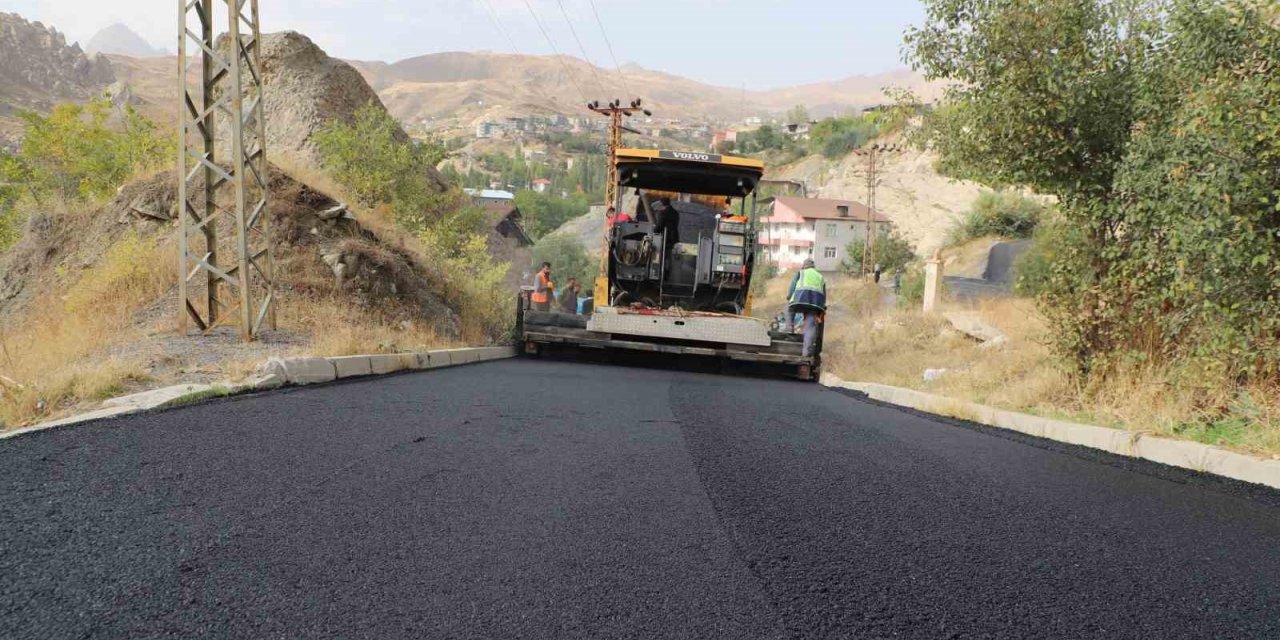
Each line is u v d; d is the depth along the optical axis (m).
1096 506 4.89
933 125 10.49
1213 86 7.09
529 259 39.81
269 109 23.98
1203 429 7.03
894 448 6.53
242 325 10.36
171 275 12.28
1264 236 6.81
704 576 3.32
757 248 14.98
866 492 4.90
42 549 3.30
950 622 2.99
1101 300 9.02
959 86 10.02
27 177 20.86
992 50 9.27
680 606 3.00
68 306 11.57
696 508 4.32
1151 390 7.99
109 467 4.60
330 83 24.88
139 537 3.49
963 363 13.59
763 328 13.95
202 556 3.30
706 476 5.07
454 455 5.29
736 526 4.03
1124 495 5.23
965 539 4.04
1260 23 7.12
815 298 14.49
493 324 17.34
